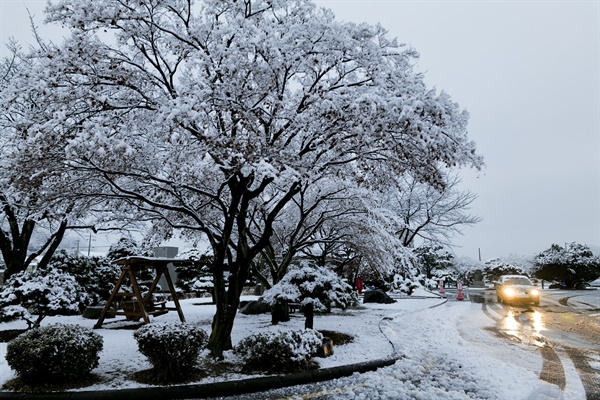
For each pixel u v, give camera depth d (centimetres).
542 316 1612
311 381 670
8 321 1170
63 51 735
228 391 603
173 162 740
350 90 732
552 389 630
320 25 745
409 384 652
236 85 705
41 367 589
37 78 719
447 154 721
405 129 688
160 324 654
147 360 652
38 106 865
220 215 1259
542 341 1057
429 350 916
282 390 629
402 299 2430
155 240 1295
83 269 1630
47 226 1656
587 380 684
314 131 821
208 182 1011
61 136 679
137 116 828
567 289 3803
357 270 1758
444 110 681
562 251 4081
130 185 948
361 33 762
